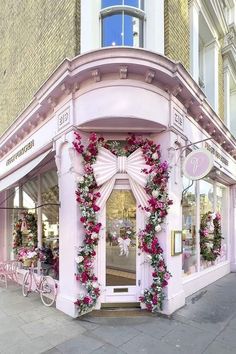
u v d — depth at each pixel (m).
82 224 5.67
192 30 7.90
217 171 9.09
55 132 6.45
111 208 6.05
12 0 10.34
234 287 7.99
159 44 6.23
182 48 7.00
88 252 5.57
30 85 8.48
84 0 6.14
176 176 6.07
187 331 4.81
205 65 9.77
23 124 7.86
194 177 5.46
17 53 9.74
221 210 10.74
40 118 7.17
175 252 5.88
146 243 5.75
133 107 5.43
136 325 5.02
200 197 8.50
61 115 6.19
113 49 5.20
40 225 8.05
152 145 5.91
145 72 5.45
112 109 5.41
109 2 6.50
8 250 10.42
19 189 9.62
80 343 4.36
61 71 5.64
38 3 7.99
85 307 5.48
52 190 7.48
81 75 5.51
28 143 8.11
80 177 5.63
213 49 9.67
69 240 5.76
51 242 7.32
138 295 5.85
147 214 5.75
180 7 7.02
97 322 5.14
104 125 5.74
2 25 11.52
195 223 8.05
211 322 5.21
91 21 6.12
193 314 5.62
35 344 4.34
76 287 5.51
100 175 5.77
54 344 4.33
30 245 8.38
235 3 11.59
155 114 5.62
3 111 11.31
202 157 5.38
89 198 5.65
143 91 5.53
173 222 5.95
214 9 8.89
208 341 4.46
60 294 5.92
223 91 10.60
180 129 6.29
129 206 6.11
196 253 7.99
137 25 6.47
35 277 7.14
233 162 11.00
